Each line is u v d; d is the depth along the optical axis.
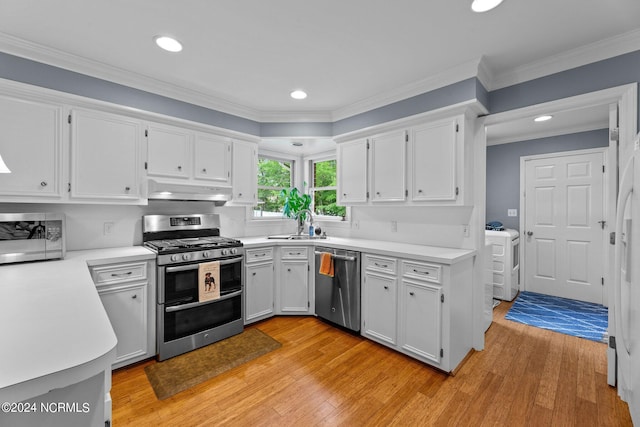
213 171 2.87
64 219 1.96
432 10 1.55
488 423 1.60
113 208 2.51
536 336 2.70
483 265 2.44
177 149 2.61
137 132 2.37
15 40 1.79
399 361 2.24
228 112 2.96
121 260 2.06
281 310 3.12
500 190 4.30
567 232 3.76
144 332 2.17
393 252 2.35
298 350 2.41
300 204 3.57
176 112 2.57
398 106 2.62
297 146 3.65
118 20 1.63
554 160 3.84
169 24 1.67
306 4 1.50
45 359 0.66
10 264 1.78
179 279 2.31
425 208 2.78
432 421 1.62
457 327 2.15
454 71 2.20
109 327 0.86
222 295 2.55
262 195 3.84
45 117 1.96
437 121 2.38
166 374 2.05
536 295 3.92
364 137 2.97
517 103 2.21
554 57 2.01
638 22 1.65
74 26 1.69
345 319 2.73
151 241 2.64
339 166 3.22
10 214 1.77
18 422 0.61
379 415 1.67
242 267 2.77
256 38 1.82
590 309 3.38
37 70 1.91
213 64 2.15
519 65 2.16
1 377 0.57
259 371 2.10
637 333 1.14
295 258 3.10
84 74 2.09
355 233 3.45
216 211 3.21
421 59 2.08
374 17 1.61
